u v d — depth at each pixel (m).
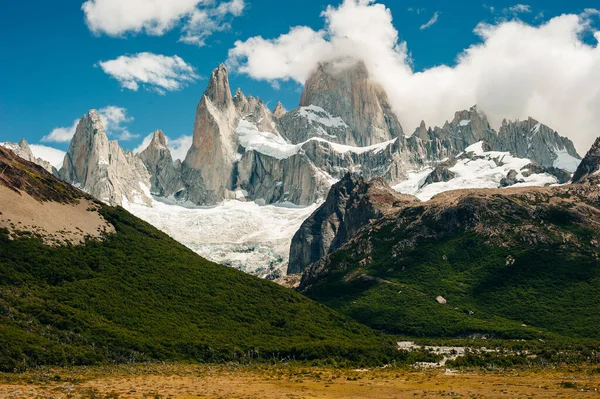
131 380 158.38
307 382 161.00
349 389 149.50
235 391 144.12
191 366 191.62
